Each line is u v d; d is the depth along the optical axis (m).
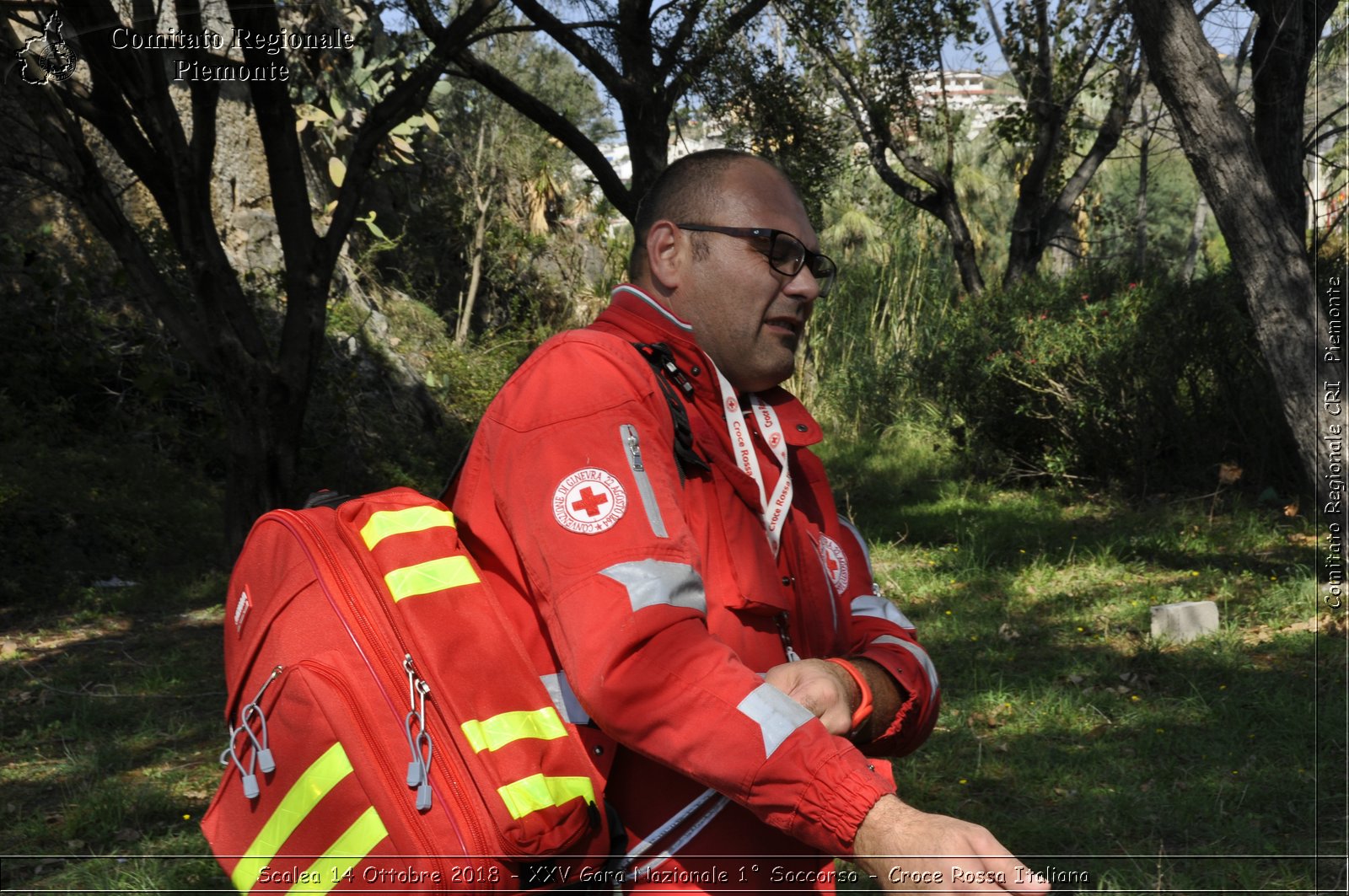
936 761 4.96
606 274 23.58
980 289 17.23
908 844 1.03
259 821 1.20
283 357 9.02
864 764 1.09
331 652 1.19
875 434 18.23
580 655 1.13
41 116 7.96
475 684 1.18
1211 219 32.22
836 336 20.81
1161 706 5.65
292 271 9.02
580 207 23.80
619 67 11.89
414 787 1.12
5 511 9.60
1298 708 5.44
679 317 1.43
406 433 15.70
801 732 1.09
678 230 1.42
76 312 12.83
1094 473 12.78
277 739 1.19
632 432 1.24
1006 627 7.18
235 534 9.05
